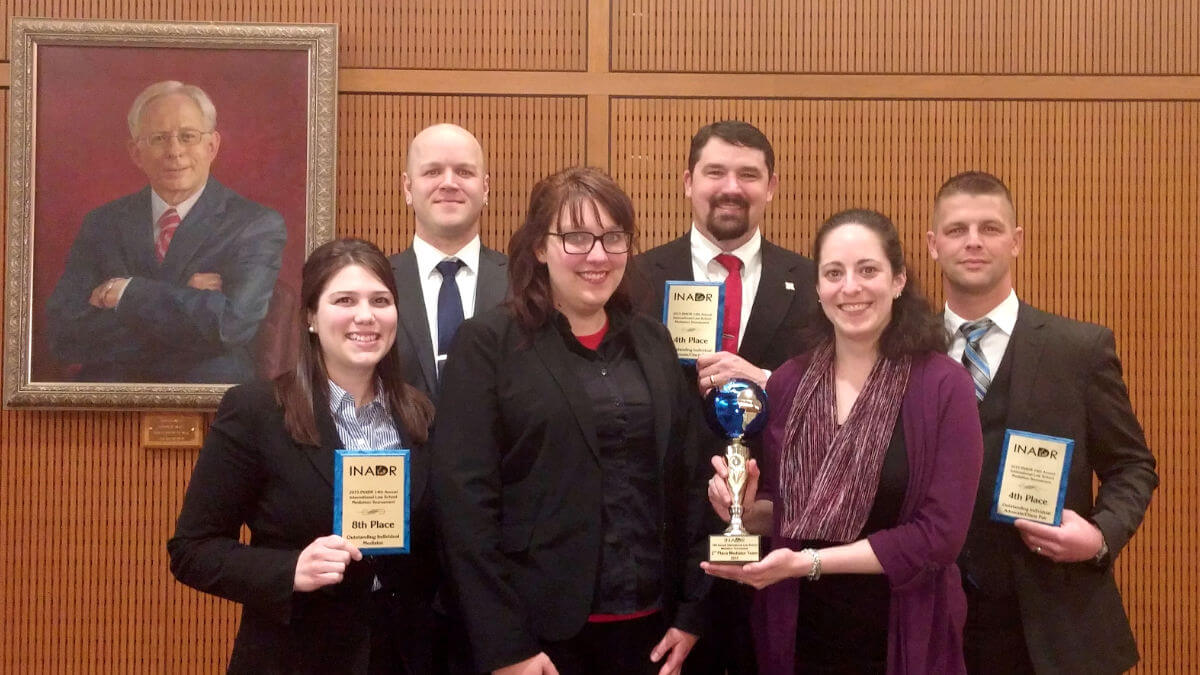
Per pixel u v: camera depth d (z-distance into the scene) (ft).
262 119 13.01
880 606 8.07
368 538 7.69
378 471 7.73
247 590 7.55
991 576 9.28
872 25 13.46
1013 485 9.09
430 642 8.34
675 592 8.45
